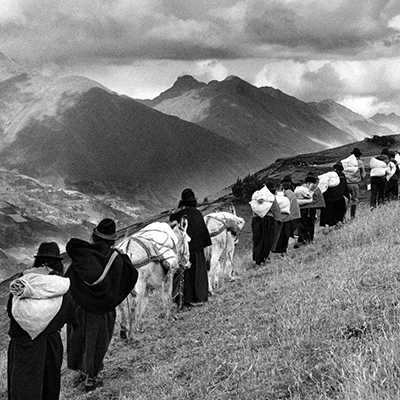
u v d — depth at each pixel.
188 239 12.23
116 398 8.12
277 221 16.77
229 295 12.65
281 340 7.84
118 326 12.45
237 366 7.18
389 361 5.75
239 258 19.69
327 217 19.36
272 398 6.21
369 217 17.23
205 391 6.97
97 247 8.58
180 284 12.24
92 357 8.53
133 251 10.78
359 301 8.06
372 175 21.05
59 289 7.05
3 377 10.88
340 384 5.68
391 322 7.05
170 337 10.34
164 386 7.72
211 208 37.81
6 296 29.67
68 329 8.77
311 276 11.42
